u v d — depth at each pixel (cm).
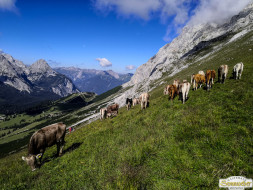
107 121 1666
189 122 808
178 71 9131
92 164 662
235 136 589
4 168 911
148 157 614
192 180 452
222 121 721
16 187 586
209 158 525
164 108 1259
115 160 650
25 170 805
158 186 454
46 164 805
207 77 1335
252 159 473
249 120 656
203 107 973
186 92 1202
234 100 900
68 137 1513
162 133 786
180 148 620
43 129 853
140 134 872
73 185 534
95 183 515
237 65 1370
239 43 5266
